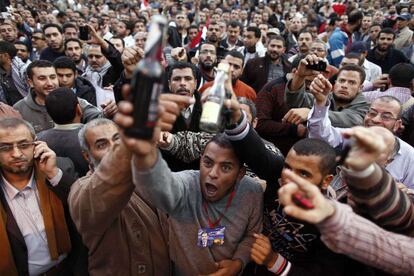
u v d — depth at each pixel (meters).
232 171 1.79
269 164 1.82
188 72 3.12
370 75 5.76
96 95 4.41
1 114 3.09
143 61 0.99
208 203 1.83
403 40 8.10
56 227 2.14
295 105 3.22
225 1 17.77
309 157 1.66
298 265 1.79
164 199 1.56
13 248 2.07
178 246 1.83
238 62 4.47
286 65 5.69
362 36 8.71
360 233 1.15
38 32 7.57
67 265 2.30
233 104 1.57
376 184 1.18
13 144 2.00
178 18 9.70
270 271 1.76
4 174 2.09
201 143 2.61
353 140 1.17
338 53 6.97
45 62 3.59
